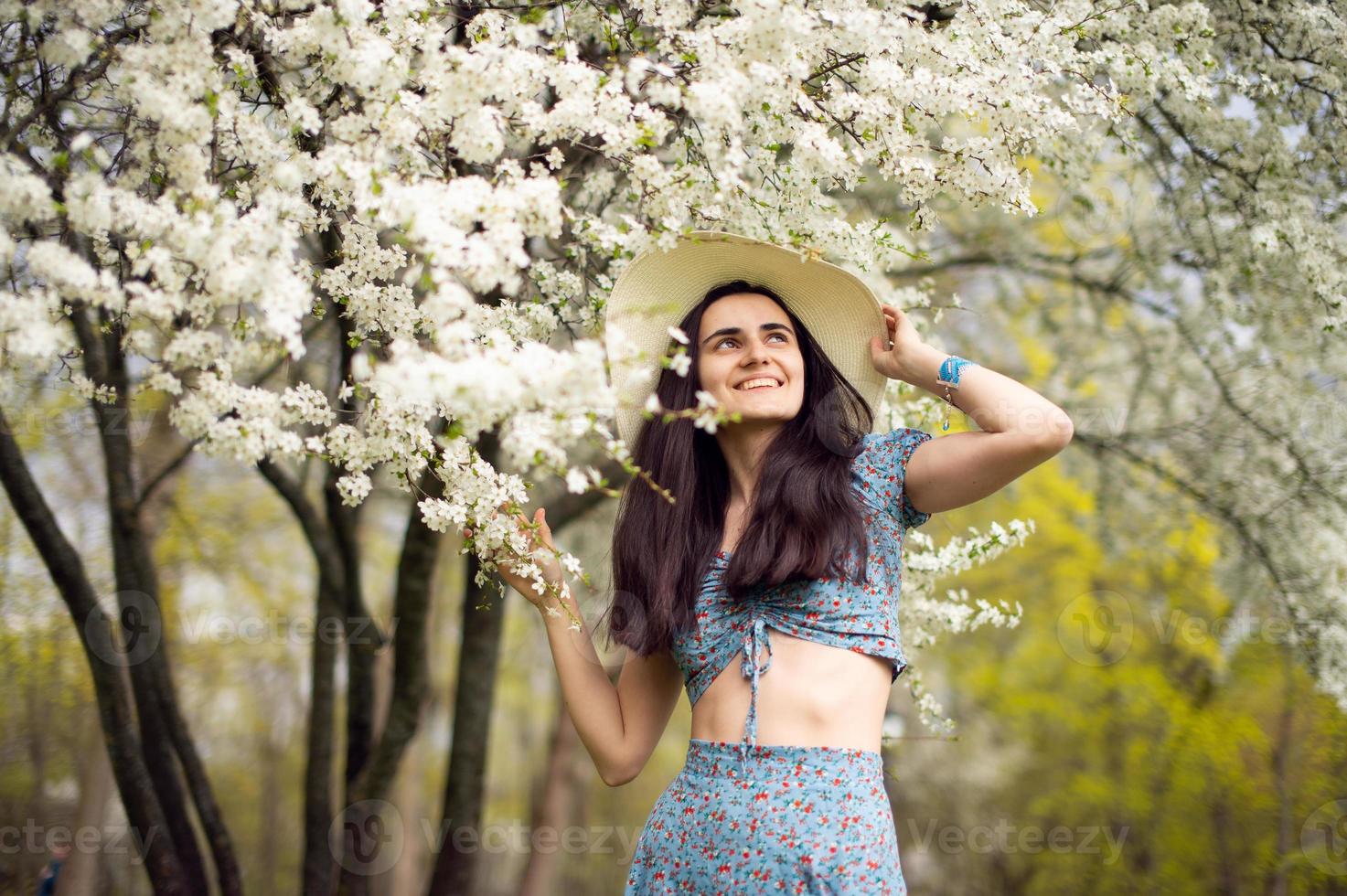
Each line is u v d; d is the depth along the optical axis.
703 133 2.48
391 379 1.70
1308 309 4.33
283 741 15.61
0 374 2.33
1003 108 2.50
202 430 1.99
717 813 2.13
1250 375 5.09
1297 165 3.97
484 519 2.20
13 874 9.22
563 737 10.84
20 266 2.29
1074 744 13.10
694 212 2.33
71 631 10.48
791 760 2.12
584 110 2.15
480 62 2.07
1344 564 4.78
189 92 2.05
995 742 13.40
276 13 2.30
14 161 1.91
